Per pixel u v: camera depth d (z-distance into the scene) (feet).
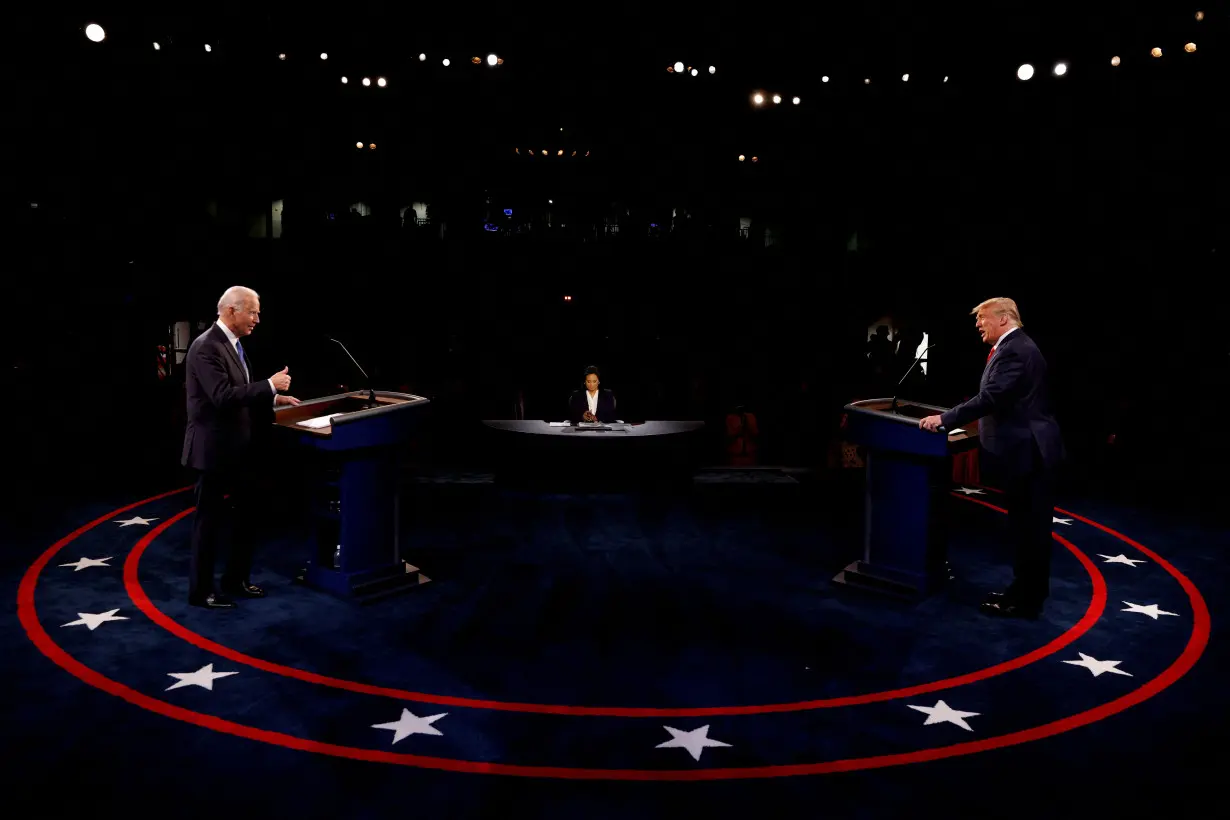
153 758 10.32
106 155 33.30
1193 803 9.63
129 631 14.57
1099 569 19.13
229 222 40.37
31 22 28.32
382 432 16.35
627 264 40.88
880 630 15.21
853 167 38.63
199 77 35.04
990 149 33.99
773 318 40.37
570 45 36.60
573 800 9.57
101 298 35.06
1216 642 14.74
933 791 9.85
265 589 16.93
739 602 16.71
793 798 9.68
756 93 37.14
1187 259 30.81
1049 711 12.00
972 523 23.16
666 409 40.96
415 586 17.22
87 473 28.19
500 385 40.68
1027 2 30.63
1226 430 31.45
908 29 33.37
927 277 36.63
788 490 27.27
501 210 42.47
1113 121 31.09
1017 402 15.34
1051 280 33.24
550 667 13.43
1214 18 27.55
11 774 9.88
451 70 39.01
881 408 17.85
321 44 35.22
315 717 11.51
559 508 24.56
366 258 40.16
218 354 15.20
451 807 9.39
